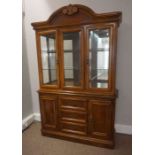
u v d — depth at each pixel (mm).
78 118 2105
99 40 1901
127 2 2098
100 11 2234
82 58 1948
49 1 2496
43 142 2213
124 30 2170
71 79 2105
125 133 2398
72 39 2004
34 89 2871
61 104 2154
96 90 1955
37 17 2604
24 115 2691
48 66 2225
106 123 1962
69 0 2381
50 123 2295
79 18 1881
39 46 2148
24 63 2680
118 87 2340
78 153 1949
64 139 2252
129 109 2342
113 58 1811
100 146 2057
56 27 1997
